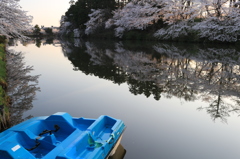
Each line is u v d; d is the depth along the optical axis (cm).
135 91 1026
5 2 1488
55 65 1756
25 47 3409
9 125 651
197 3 3291
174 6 3578
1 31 1418
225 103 870
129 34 4606
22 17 1577
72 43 4338
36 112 758
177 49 2802
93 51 2783
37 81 1212
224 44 3150
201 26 2925
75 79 1270
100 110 779
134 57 2189
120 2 5678
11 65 1712
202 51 2542
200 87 1113
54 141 454
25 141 455
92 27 5641
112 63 1850
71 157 378
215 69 1559
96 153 386
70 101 876
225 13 2895
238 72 1462
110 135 448
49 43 4431
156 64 1788
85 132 440
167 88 1088
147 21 3884
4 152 357
